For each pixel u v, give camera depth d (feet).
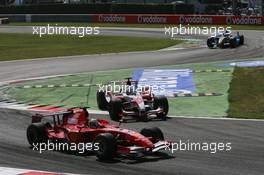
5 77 248.11
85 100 183.73
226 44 342.44
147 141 98.99
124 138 102.06
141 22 586.04
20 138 124.26
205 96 182.39
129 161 100.53
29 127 114.32
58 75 249.14
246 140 118.83
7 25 608.19
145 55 323.78
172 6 604.08
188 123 140.87
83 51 359.66
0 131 132.87
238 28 490.49
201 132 128.47
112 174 91.40
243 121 142.72
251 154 105.60
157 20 574.97
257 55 298.76
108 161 100.73
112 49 367.66
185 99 178.40
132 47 377.09
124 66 274.16
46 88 210.18
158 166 96.63
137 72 245.45
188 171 93.20
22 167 97.40
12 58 329.31
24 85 220.43
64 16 625.82
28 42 433.07
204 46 364.38
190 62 279.08
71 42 425.28
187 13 602.85
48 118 149.48
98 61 300.40
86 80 227.40
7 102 182.91
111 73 246.27
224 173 91.71
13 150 111.65
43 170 94.89
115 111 146.92
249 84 202.49
